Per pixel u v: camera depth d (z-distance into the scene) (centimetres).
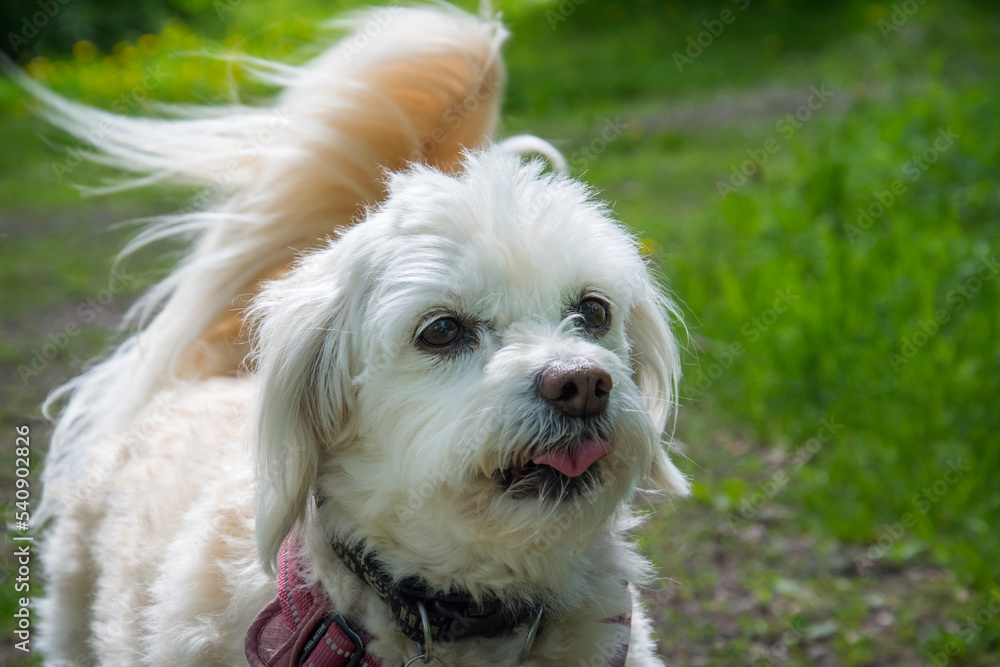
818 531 411
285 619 210
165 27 1399
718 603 368
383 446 207
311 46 342
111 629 244
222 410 264
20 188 927
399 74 285
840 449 458
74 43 1434
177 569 223
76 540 283
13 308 629
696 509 429
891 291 533
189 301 285
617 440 199
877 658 337
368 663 207
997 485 419
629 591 233
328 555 214
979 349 484
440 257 202
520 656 210
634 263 231
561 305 209
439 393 199
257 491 210
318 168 284
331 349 215
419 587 212
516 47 1551
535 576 211
